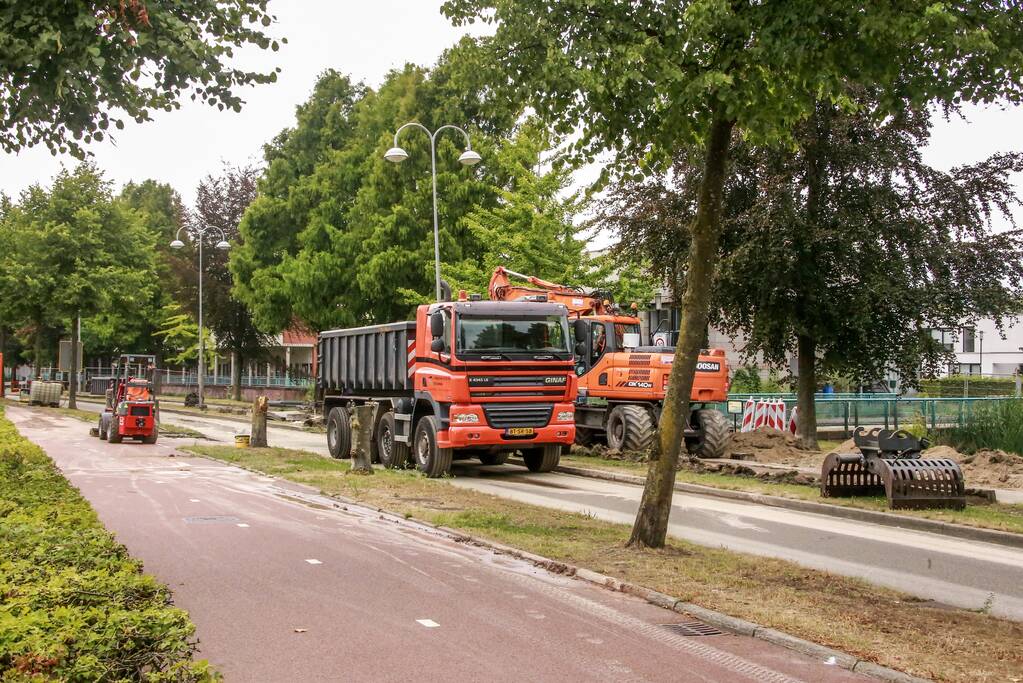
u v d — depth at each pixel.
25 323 54.84
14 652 4.09
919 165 22.45
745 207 23.70
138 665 4.25
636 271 29.00
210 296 53.50
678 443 10.09
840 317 22.80
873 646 6.52
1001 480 17.36
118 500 13.94
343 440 22.09
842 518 13.59
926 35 8.34
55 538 6.97
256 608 7.50
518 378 18.09
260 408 24.39
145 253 48.81
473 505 13.38
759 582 8.50
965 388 45.09
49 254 45.47
